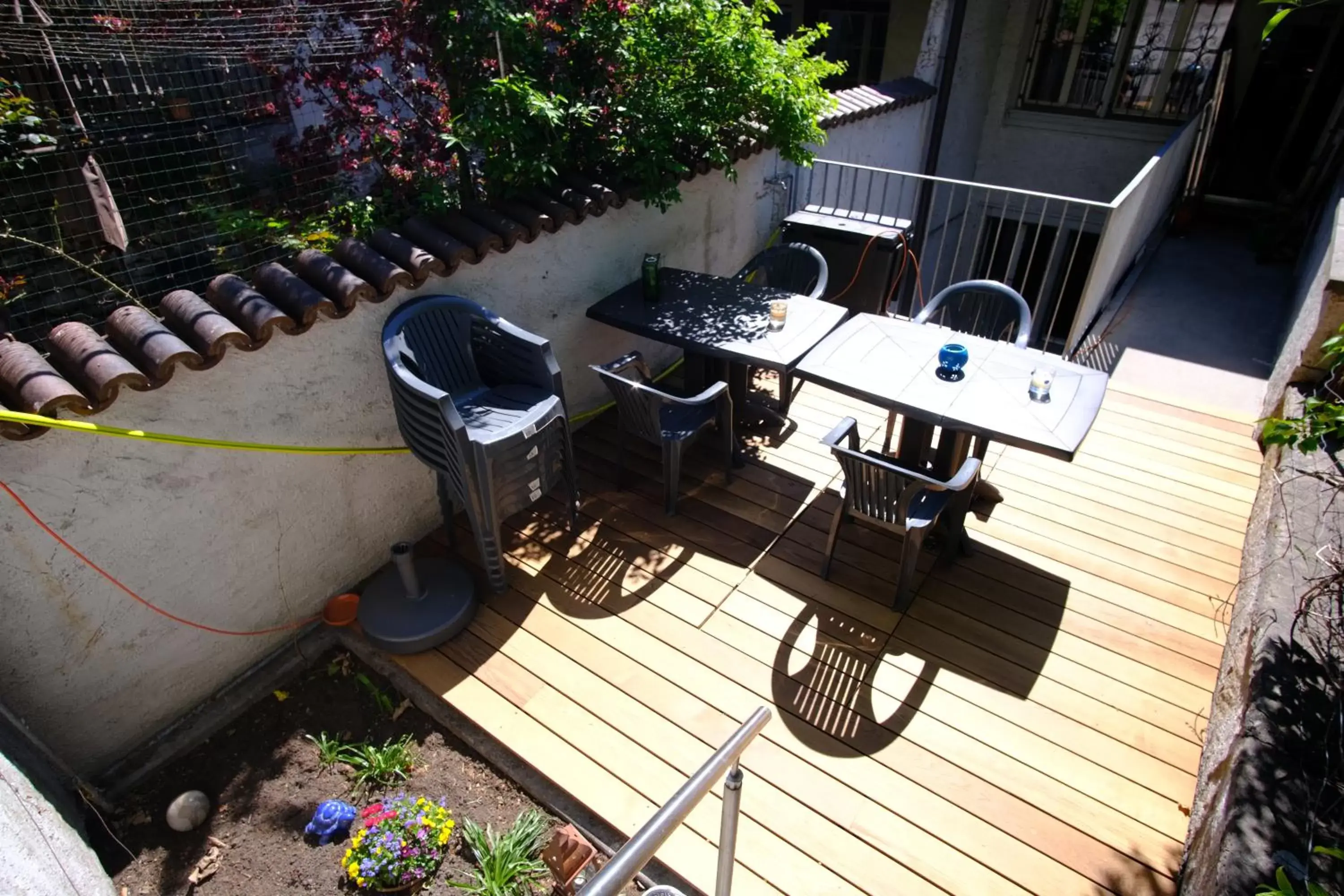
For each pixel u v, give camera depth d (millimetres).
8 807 1841
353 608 3043
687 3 3498
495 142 3189
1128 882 2129
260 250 3014
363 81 3117
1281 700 1826
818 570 3199
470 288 3203
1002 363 3062
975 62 7023
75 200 2732
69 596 2260
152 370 2184
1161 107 6977
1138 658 2795
